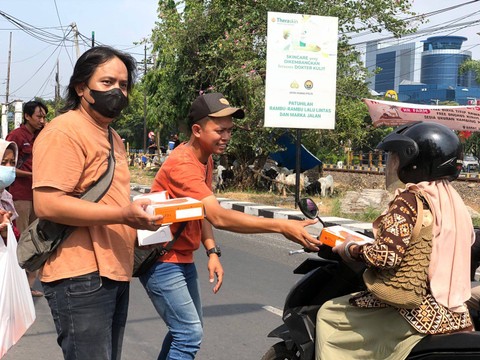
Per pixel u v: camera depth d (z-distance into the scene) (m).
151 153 36.53
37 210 2.31
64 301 2.38
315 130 16.25
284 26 11.53
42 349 4.45
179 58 17.45
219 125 3.10
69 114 2.41
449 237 2.52
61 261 2.37
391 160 2.72
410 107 15.35
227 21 16.16
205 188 3.02
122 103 2.44
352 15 16.08
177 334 3.04
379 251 2.48
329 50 11.73
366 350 2.72
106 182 2.44
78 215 2.27
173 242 3.00
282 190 16.25
